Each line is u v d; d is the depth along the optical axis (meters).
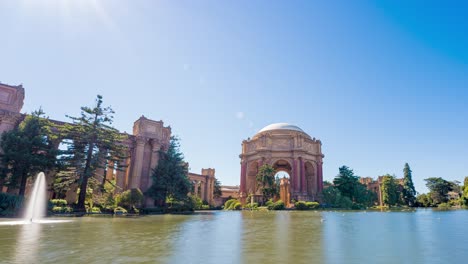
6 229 12.56
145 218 23.05
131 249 7.54
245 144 85.00
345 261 6.16
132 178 43.06
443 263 5.97
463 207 67.44
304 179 73.81
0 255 6.54
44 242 8.64
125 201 32.56
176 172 42.31
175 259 6.29
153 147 45.44
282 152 76.94
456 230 13.27
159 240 9.38
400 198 96.38
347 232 12.38
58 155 29.66
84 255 6.62
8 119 34.00
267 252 7.25
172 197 41.44
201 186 75.88
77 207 28.98
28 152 27.11
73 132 31.25
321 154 80.56
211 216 28.00
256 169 81.81
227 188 113.88
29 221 17.72
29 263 5.73
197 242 9.01
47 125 31.77
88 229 12.86
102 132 31.59
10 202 23.70
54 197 41.06
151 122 47.09
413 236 10.87
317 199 68.88
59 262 5.83
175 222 18.39
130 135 45.09
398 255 6.90
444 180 96.56
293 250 7.57
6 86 35.41
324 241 9.39
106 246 7.98
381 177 107.25
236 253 7.09
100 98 32.62
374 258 6.50
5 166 27.42
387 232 12.36
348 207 57.97
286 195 69.69
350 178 70.62
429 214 31.55
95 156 30.95
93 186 33.84
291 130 81.62
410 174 102.62
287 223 18.09
